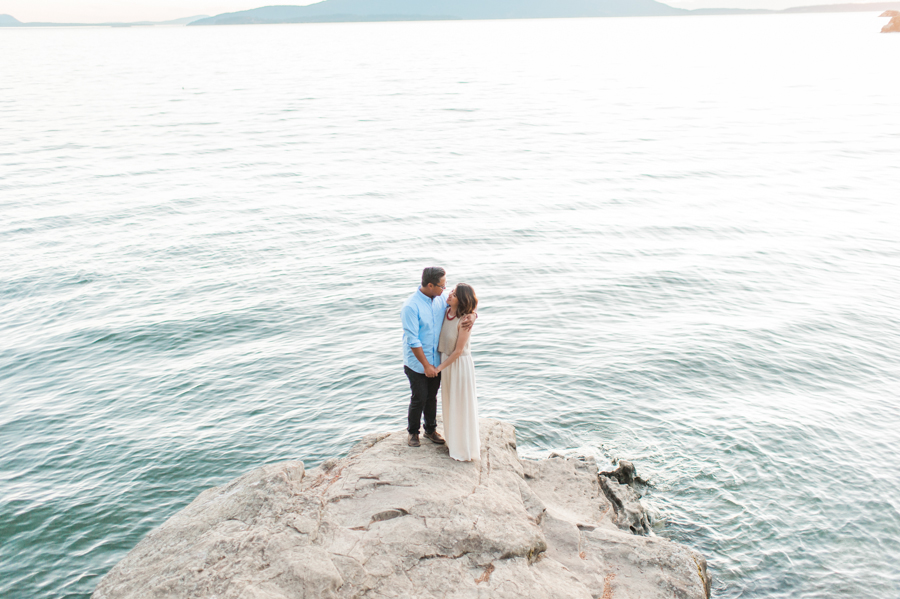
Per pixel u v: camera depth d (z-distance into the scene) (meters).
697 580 7.39
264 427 15.10
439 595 6.14
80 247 28.61
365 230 31.44
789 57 175.25
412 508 7.20
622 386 16.31
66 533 11.82
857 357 17.78
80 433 14.99
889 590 9.90
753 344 18.59
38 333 20.31
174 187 40.97
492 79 131.75
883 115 70.44
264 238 30.14
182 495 12.86
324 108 87.81
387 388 16.72
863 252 27.23
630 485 12.34
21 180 41.88
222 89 114.81
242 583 5.65
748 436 13.99
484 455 8.68
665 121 70.81
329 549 6.44
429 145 58.19
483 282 24.38
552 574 6.82
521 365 17.62
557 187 40.66
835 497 11.99
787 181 41.00
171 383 17.22
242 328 20.53
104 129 66.06
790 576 10.20
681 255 27.19
